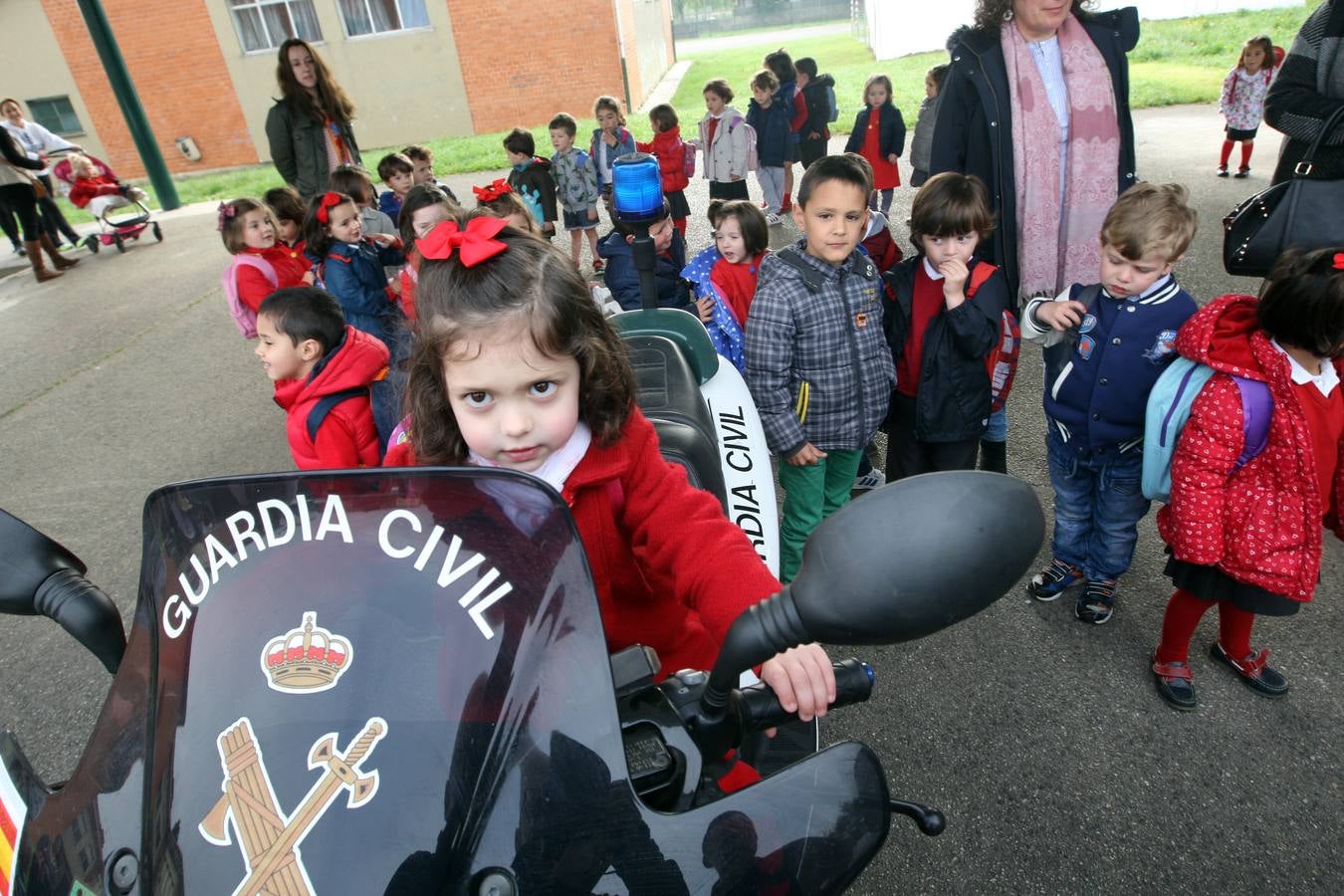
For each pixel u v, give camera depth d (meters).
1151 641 2.77
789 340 2.63
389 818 0.84
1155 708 2.51
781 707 1.06
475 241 1.08
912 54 23.52
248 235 4.55
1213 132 9.90
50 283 9.25
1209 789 2.24
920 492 0.84
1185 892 2.00
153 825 0.90
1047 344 2.70
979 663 2.75
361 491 1.04
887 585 0.80
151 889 0.85
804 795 0.94
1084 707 2.54
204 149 18.27
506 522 1.01
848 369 2.69
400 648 0.94
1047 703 2.57
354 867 0.81
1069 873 2.06
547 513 1.01
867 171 2.55
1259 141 9.37
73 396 5.91
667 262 3.89
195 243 10.65
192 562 1.08
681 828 0.89
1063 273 3.06
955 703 2.60
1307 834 2.10
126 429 5.29
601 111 7.62
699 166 11.49
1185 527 2.20
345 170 5.66
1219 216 6.79
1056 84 2.89
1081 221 2.97
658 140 7.70
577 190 7.40
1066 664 2.71
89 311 8.01
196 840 0.86
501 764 0.89
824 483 3.08
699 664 1.56
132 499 4.41
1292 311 1.95
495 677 0.93
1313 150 2.75
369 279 4.51
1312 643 2.69
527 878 0.83
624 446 1.28
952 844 2.16
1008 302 3.05
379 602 0.97
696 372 2.51
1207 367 2.20
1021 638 2.84
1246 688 2.54
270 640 0.97
